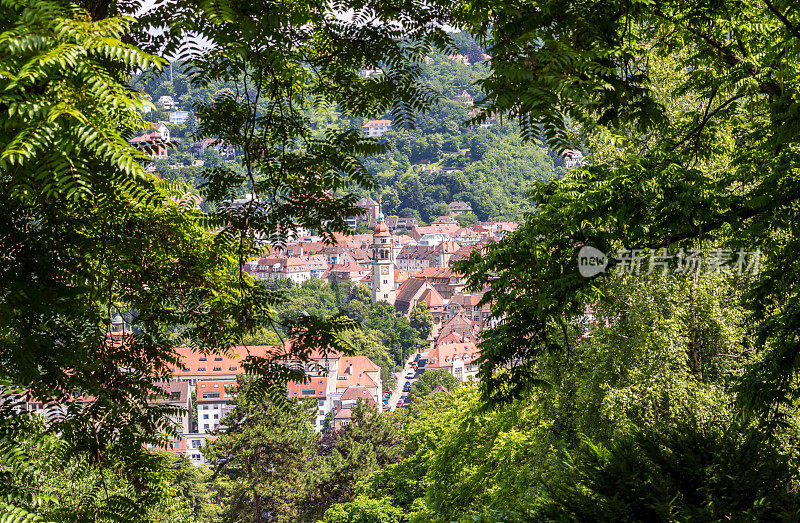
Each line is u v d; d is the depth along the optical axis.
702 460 7.17
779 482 6.79
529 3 7.41
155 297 11.34
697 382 21.78
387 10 9.38
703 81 14.12
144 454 10.32
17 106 4.91
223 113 10.61
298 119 11.09
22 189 5.43
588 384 21.67
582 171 12.16
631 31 10.17
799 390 11.95
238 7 6.66
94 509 10.01
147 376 10.84
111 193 8.18
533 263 11.51
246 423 49.34
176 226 10.44
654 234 11.52
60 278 8.76
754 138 13.37
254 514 51.28
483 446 26.67
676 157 11.55
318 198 11.05
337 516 40.53
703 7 12.08
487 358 11.74
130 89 6.03
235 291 12.10
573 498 7.15
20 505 7.55
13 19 5.19
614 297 21.80
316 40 10.03
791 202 10.78
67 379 8.77
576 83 6.44
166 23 7.50
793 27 10.98
